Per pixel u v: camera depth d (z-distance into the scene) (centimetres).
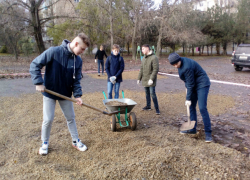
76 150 349
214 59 2794
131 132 427
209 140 384
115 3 2233
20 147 356
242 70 1577
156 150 336
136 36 2486
